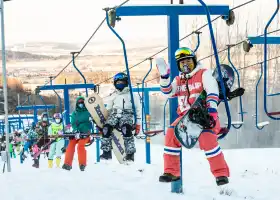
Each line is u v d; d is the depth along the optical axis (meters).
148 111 11.88
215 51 3.99
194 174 8.05
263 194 6.18
